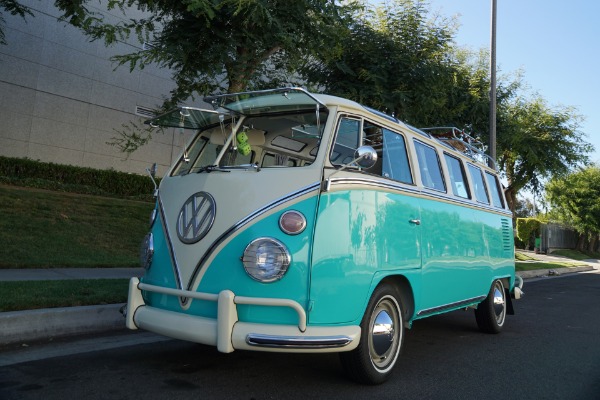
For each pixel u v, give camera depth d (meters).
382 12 13.62
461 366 5.54
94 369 4.63
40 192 13.35
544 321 9.05
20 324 5.37
